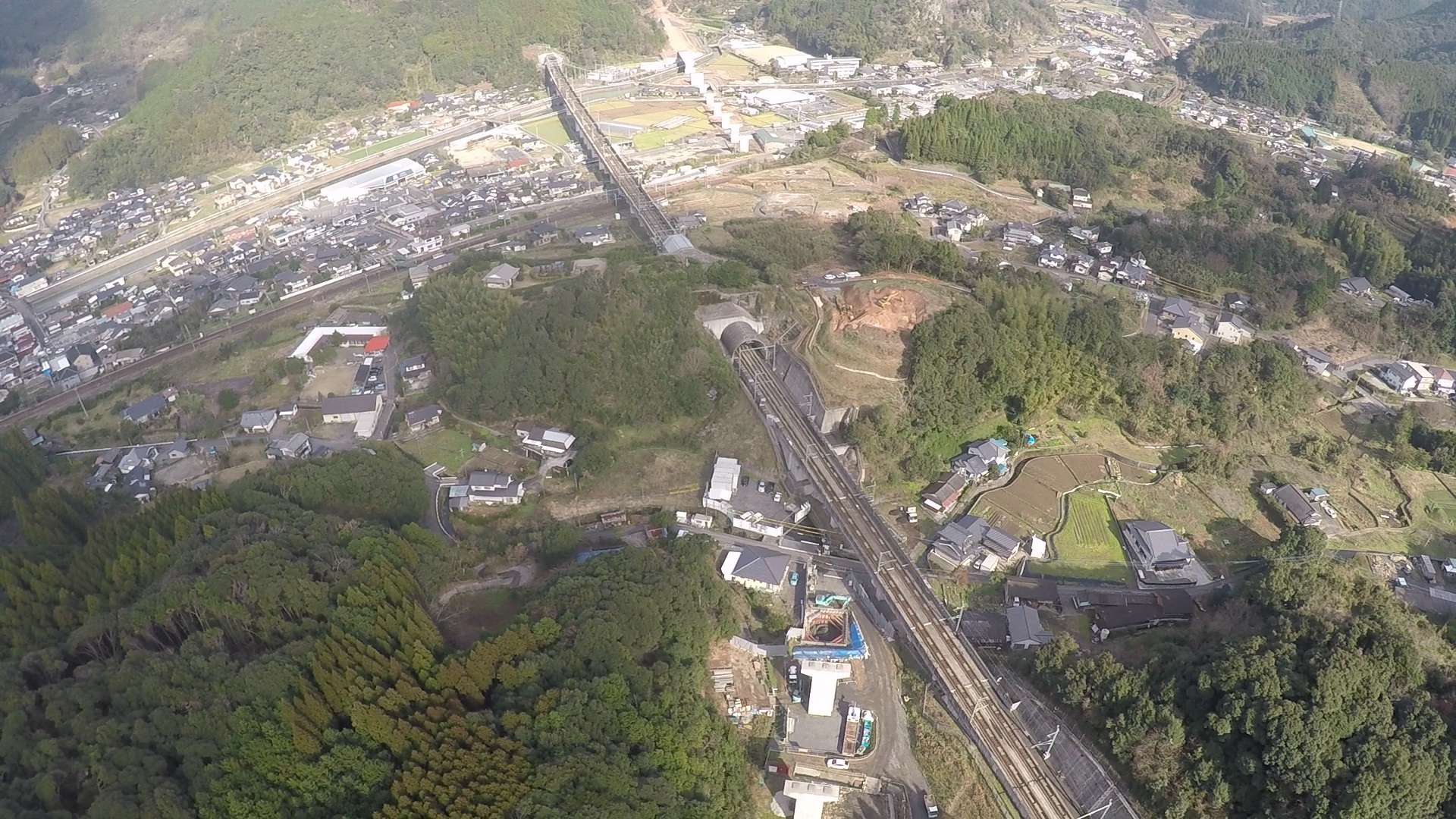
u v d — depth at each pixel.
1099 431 136.00
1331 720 74.56
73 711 74.75
